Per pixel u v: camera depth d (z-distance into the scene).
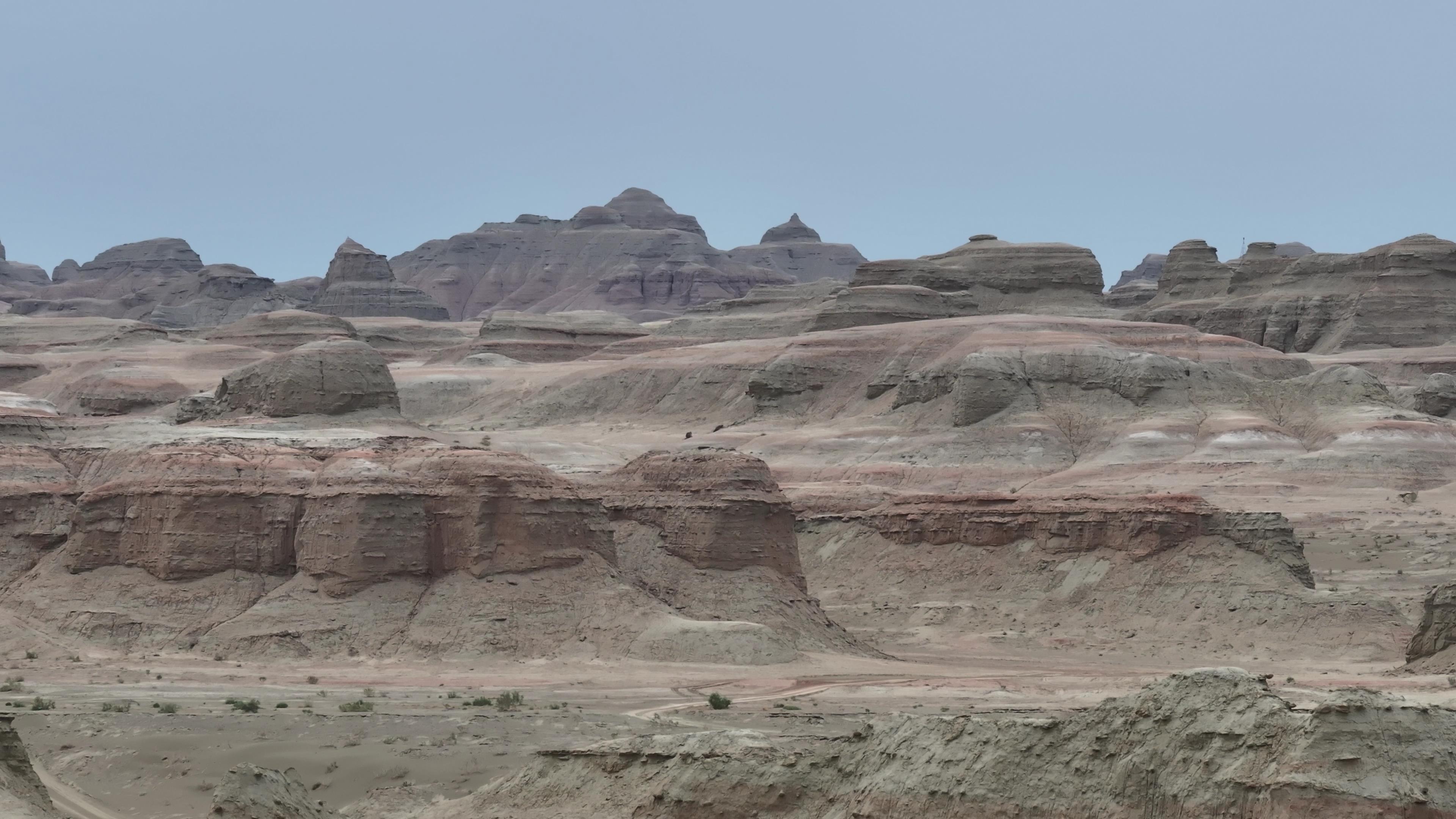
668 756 70.31
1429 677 118.94
